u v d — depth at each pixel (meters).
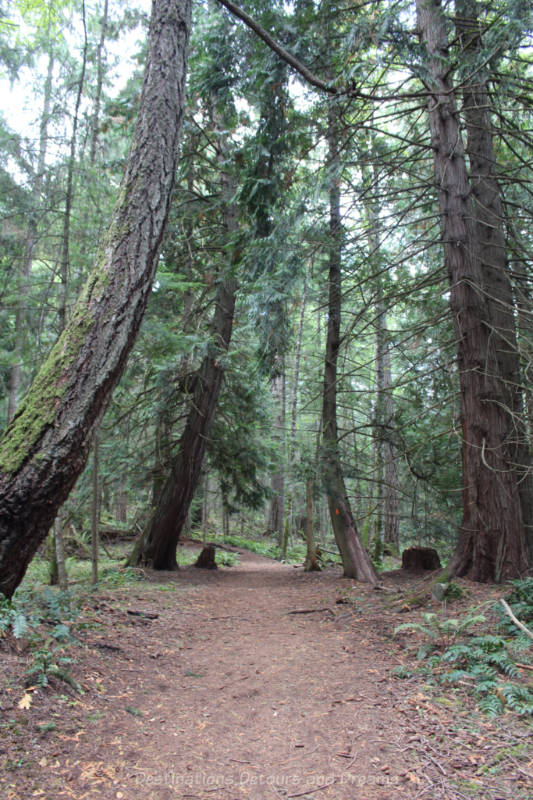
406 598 7.23
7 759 2.63
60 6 9.54
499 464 7.09
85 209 7.86
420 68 6.49
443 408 9.40
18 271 10.17
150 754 3.01
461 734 3.19
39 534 3.96
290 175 9.06
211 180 12.85
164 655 5.06
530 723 3.25
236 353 11.42
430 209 10.03
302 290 9.86
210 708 3.81
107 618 6.04
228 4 5.25
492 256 8.30
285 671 4.68
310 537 12.29
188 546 18.44
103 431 10.27
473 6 7.17
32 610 5.16
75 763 2.77
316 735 3.33
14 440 3.87
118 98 10.58
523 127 8.68
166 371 10.27
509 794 2.53
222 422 13.39
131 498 15.30
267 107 8.47
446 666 4.42
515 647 4.38
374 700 3.87
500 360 8.00
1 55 10.56
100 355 4.07
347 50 6.42
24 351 9.09
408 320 11.73
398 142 11.30
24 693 3.26
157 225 4.46
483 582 6.87
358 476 10.46
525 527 7.20
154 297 10.15
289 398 25.05
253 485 13.66
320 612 7.38
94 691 3.76
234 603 8.37
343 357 10.86
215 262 12.07
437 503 10.40
